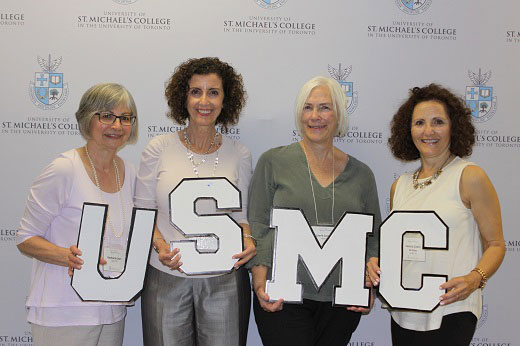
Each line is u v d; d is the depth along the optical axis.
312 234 2.04
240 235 2.02
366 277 2.08
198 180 2.01
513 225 2.69
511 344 2.68
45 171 1.91
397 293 1.98
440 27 2.68
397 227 2.00
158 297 2.02
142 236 1.95
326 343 2.12
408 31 2.67
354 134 2.68
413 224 1.97
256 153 2.66
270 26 2.63
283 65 2.64
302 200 2.09
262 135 2.65
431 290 1.93
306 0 2.63
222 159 2.13
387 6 2.67
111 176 2.04
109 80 2.59
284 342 2.01
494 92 2.69
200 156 2.11
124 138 1.97
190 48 2.61
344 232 2.04
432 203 2.00
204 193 2.01
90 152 1.99
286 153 2.19
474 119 2.70
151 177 2.09
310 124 2.09
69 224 1.91
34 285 1.91
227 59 2.62
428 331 1.94
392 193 2.27
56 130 2.60
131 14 2.59
